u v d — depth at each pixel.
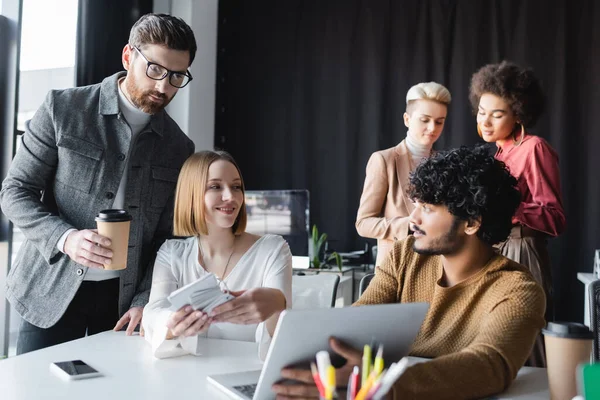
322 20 4.37
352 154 4.29
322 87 4.36
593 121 3.75
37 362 1.29
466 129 4.02
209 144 4.25
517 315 1.21
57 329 1.80
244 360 1.35
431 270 1.47
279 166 4.47
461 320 1.34
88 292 1.83
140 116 1.88
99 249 1.43
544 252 2.23
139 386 1.14
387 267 1.56
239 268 1.67
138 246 1.87
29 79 3.03
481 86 2.41
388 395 0.99
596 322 1.36
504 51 3.95
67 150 1.78
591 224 3.74
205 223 1.65
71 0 3.22
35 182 1.81
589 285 1.38
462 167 1.28
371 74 4.24
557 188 2.27
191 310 1.27
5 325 2.86
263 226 3.59
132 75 1.76
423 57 4.11
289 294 1.64
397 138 4.20
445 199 1.28
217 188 1.63
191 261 1.68
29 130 1.82
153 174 1.92
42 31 3.08
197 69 4.07
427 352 1.35
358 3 4.28
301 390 0.98
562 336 0.99
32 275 1.80
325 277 2.00
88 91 1.88
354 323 1.00
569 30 3.81
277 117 4.47
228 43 4.57
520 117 2.35
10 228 2.88
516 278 1.29
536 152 2.29
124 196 1.86
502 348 1.14
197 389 1.13
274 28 4.47
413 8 4.15
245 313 1.29
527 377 1.26
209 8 4.20
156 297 1.61
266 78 4.50
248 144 4.54
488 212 1.29
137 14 3.68
